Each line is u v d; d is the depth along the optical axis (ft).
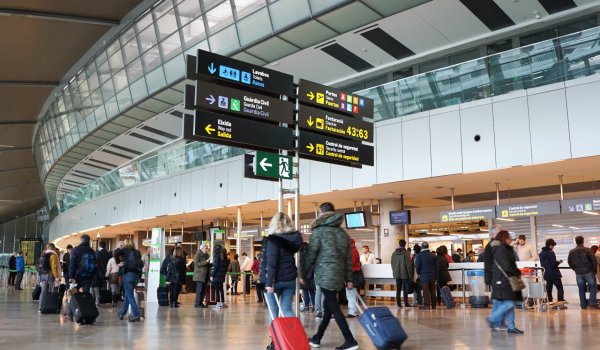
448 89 55.31
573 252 43.37
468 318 35.53
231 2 63.93
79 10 73.10
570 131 46.93
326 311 22.52
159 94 78.64
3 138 131.03
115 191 103.81
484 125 52.03
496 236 28.07
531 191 70.90
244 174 25.79
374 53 69.62
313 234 21.57
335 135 29.94
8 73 92.02
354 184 60.80
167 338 25.82
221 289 48.37
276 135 26.96
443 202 76.79
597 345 22.36
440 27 63.31
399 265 46.52
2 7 69.62
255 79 26.20
